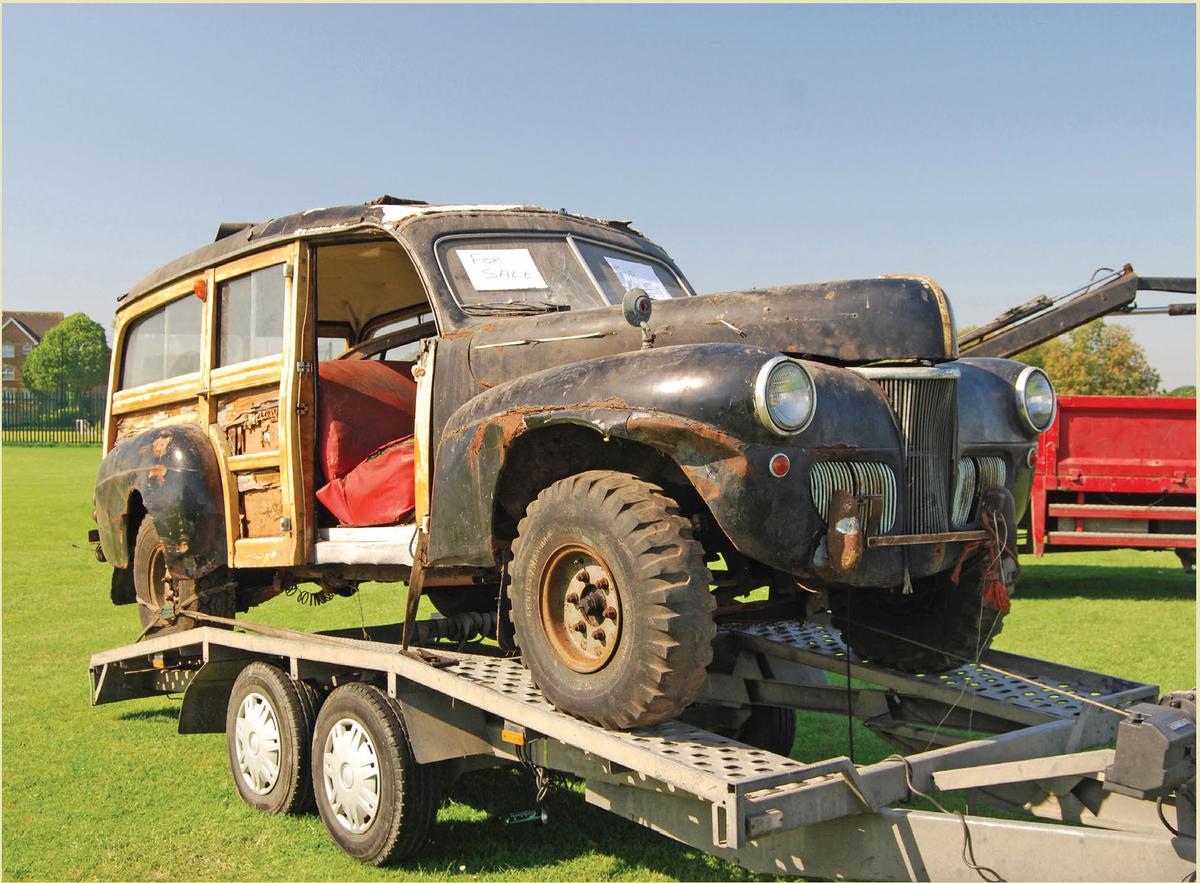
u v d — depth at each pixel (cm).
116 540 613
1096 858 282
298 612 913
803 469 337
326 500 499
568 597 354
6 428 5144
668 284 549
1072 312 1097
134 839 435
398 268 572
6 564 1197
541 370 407
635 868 400
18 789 498
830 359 378
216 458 556
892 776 320
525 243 498
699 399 329
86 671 725
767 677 505
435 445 434
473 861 407
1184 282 1080
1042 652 745
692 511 383
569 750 365
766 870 326
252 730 475
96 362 7119
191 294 593
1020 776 321
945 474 380
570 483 352
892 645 449
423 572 425
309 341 511
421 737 397
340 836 419
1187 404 1009
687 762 303
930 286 380
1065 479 1030
